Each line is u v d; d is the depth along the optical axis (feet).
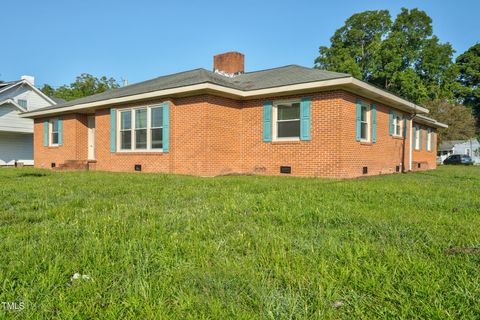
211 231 10.25
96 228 10.41
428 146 62.23
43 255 7.88
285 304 5.62
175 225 11.13
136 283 6.31
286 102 34.68
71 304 5.66
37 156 56.95
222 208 14.21
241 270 7.10
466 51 153.79
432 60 127.75
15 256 7.86
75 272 7.06
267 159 35.76
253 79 41.34
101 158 45.62
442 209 14.16
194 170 34.94
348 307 5.64
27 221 12.03
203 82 32.37
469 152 152.46
